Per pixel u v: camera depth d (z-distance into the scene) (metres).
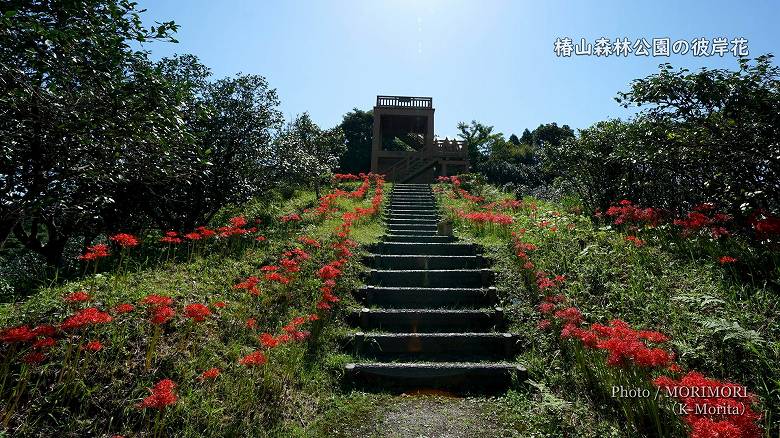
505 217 7.93
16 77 3.00
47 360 3.00
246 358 3.14
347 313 5.01
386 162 23.34
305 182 13.37
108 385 2.94
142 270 5.09
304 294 5.16
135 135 3.67
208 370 3.33
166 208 7.80
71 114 3.34
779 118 4.29
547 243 6.52
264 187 9.39
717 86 4.68
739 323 3.48
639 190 7.68
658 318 3.98
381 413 3.45
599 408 3.24
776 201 4.93
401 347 4.52
